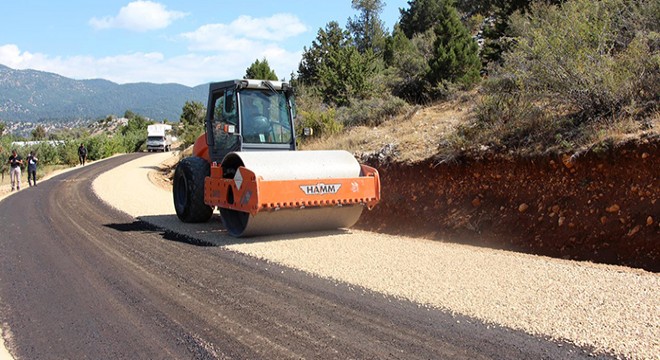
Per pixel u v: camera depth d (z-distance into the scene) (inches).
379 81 952.3
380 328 201.8
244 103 437.4
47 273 301.1
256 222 374.9
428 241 388.2
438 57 822.5
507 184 435.2
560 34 456.1
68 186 922.7
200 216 466.9
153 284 271.1
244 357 180.1
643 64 431.8
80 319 224.1
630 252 336.8
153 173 1247.5
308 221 396.8
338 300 235.6
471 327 200.1
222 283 267.9
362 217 530.6
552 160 406.3
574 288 242.1
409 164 521.3
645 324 195.6
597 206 369.1
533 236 393.4
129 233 426.3
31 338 204.8
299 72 1317.7
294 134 457.7
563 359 171.0
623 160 362.3
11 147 1572.3
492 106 500.4
